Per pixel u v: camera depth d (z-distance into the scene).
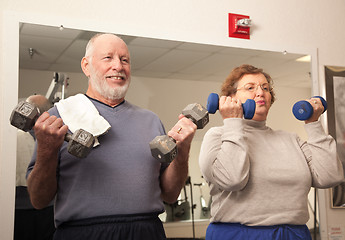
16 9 2.24
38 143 1.27
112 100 1.56
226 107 1.69
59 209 1.39
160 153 1.31
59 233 1.38
